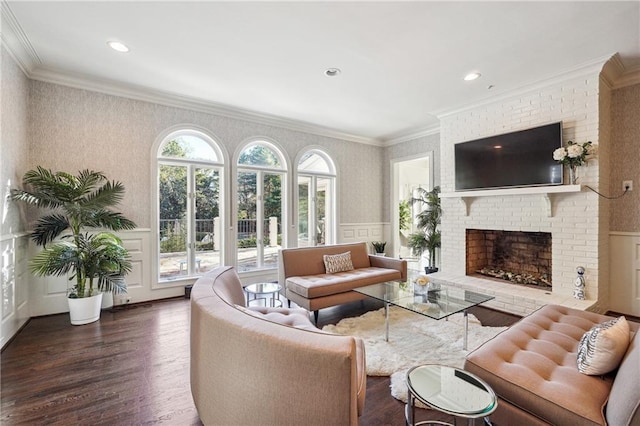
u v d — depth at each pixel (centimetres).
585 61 295
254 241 482
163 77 335
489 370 143
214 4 214
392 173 617
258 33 251
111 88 355
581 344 150
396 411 171
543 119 341
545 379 135
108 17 229
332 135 563
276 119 485
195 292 169
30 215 309
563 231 326
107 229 355
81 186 301
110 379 202
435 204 497
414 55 286
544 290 343
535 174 338
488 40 260
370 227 620
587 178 309
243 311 145
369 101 408
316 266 380
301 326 193
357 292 311
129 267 325
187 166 421
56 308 327
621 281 321
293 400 107
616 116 326
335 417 102
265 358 113
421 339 262
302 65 307
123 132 365
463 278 402
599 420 110
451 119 438
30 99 312
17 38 256
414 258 674
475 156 397
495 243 432
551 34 250
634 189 314
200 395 144
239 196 469
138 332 281
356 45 269
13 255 271
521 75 326
